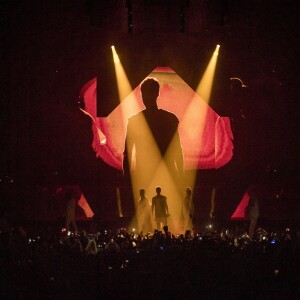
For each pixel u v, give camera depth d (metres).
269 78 26.70
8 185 25.56
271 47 26.64
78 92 26.97
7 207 23.78
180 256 9.93
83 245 12.19
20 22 26.64
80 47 26.86
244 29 26.59
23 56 26.78
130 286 9.41
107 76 26.86
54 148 26.88
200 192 26.52
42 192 26.16
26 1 26.55
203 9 22.56
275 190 26.25
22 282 9.44
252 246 10.94
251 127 26.69
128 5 20.05
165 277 9.45
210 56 26.78
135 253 10.44
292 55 26.56
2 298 9.09
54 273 9.73
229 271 9.81
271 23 26.56
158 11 23.08
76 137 26.94
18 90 26.86
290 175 26.48
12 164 26.75
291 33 26.55
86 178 26.69
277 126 26.66
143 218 22.33
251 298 9.59
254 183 26.45
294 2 26.39
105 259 10.07
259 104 26.70
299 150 26.56
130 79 26.83
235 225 22.45
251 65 26.72
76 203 26.09
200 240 10.91
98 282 9.43
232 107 26.72
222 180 26.75
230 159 26.78
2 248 10.07
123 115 27.08
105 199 26.31
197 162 27.00
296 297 9.52
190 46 26.80
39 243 11.12
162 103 27.47
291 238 11.69
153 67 26.81
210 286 9.54
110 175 26.77
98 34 26.80
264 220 23.31
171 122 26.42
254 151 26.66
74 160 26.86
